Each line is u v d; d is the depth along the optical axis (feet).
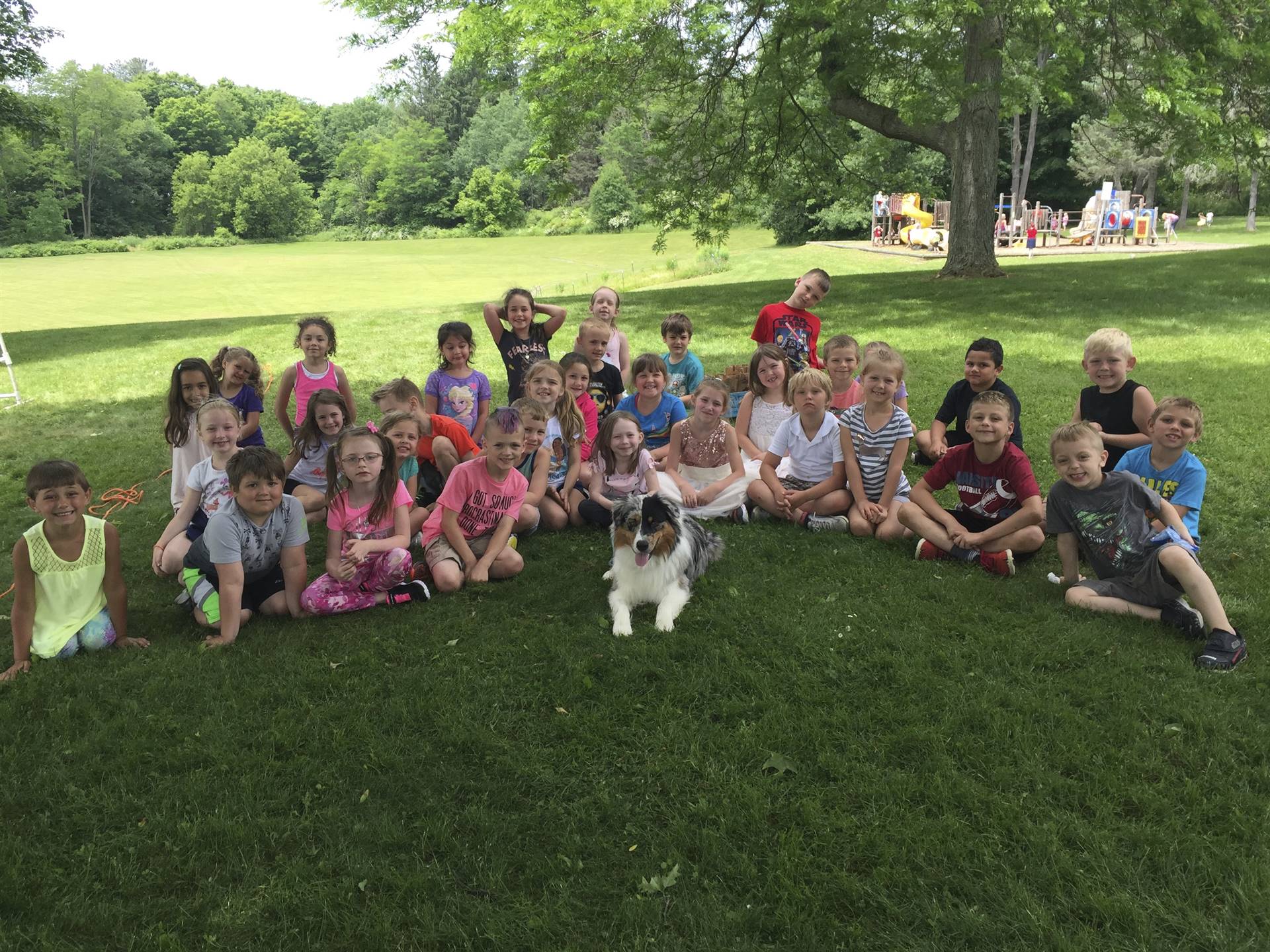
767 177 62.13
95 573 13.35
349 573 14.43
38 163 289.53
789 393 19.26
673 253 172.14
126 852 9.14
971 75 57.57
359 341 44.91
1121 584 13.82
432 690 12.09
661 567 14.37
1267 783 9.62
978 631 13.28
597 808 9.68
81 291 129.70
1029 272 60.75
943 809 9.44
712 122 59.98
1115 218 101.24
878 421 17.85
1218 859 8.54
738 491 19.13
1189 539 13.47
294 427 22.76
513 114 303.89
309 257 203.00
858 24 47.39
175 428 17.63
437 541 15.99
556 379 18.63
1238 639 12.21
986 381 19.20
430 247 231.50
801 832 9.14
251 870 8.81
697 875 8.59
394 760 10.46
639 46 52.75
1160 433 14.78
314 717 11.43
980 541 15.64
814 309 49.80
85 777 10.27
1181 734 10.53
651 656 12.84
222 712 11.55
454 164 310.65
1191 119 52.13
